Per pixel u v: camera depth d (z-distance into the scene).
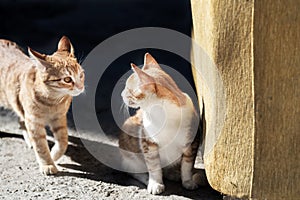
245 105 3.05
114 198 3.61
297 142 2.99
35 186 3.77
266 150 3.03
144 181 3.81
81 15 7.21
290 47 2.86
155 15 7.10
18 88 3.98
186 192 3.66
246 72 3.00
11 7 7.42
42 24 6.96
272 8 2.81
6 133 4.64
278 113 2.96
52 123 4.00
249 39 2.94
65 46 3.88
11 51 4.22
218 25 3.02
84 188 3.75
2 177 3.91
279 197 3.09
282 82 2.91
